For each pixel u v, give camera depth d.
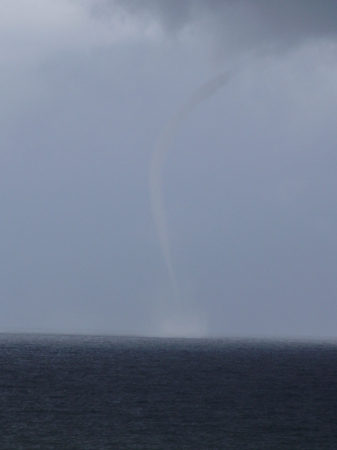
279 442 72.94
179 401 99.94
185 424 81.56
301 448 70.31
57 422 80.88
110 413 87.94
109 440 71.69
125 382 124.88
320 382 132.62
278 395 109.69
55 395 104.19
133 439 72.44
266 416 88.38
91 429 77.12
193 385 121.38
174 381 127.88
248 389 116.81
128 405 95.12
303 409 95.12
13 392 106.75
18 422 80.06
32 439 71.25
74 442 70.38
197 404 97.38
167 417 85.94
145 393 108.56
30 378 129.25
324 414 91.19
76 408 91.38
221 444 71.19
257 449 69.38
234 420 84.81
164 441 71.81
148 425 80.38
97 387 116.00
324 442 73.56
